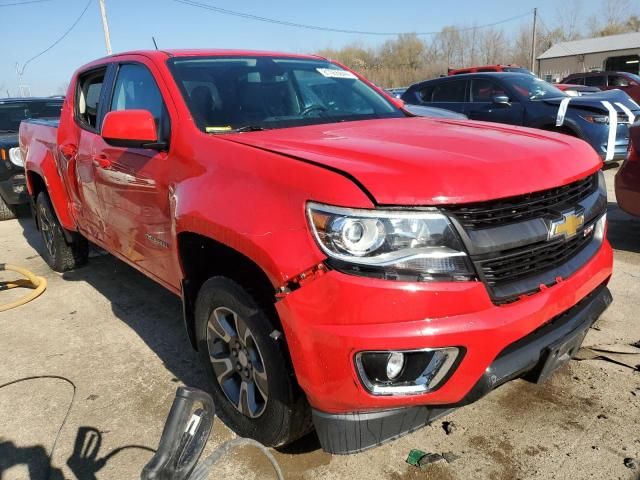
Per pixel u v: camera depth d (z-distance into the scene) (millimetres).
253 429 2475
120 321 4172
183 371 3369
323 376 1993
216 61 3414
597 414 2709
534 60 52562
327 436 2098
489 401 2855
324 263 1968
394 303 1905
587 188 2580
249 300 2303
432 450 2533
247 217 2197
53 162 4695
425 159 2100
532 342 2168
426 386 2000
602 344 3350
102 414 2959
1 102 8812
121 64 3707
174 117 2941
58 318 4289
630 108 8391
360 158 2152
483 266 2018
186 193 2590
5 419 2957
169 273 3127
